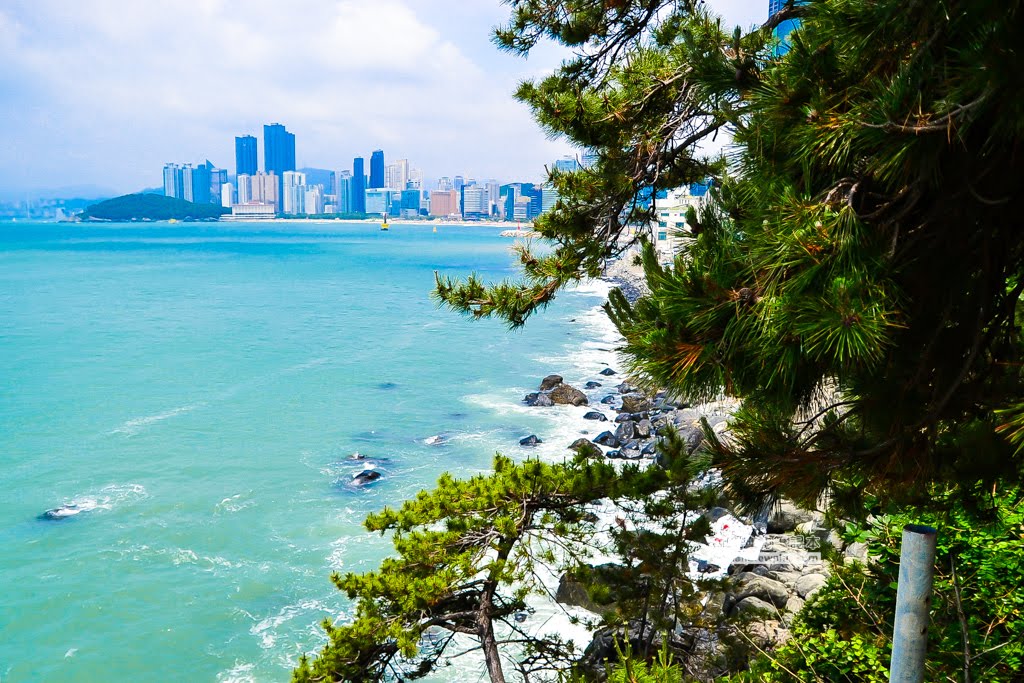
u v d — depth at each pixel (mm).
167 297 84000
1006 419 3814
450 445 31016
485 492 9547
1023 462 4703
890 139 3152
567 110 7461
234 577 20312
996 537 7141
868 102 3238
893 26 3285
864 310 3068
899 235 3719
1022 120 2850
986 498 5480
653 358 3756
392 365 47875
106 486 26562
